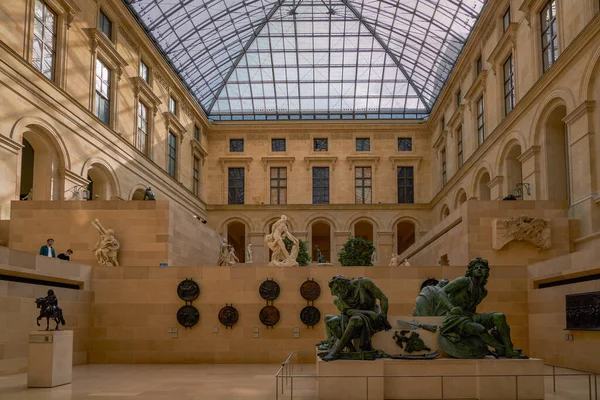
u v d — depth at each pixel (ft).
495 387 38.06
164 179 147.02
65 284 67.56
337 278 40.34
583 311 54.70
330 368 37.81
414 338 39.99
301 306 69.56
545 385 45.27
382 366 37.86
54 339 46.70
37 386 46.16
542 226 83.35
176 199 156.66
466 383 38.40
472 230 85.05
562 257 61.72
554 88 90.63
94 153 108.27
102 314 70.03
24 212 86.79
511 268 69.51
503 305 68.85
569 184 94.22
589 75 79.61
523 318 68.64
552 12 95.30
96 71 113.29
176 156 161.27
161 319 69.72
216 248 118.73
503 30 118.83
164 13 136.26
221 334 69.26
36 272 59.88
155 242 86.63
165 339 69.31
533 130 98.22
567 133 93.25
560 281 66.13
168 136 153.89
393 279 69.82
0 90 81.82
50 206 87.25
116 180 117.19
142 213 87.35
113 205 87.51
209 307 69.77
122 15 122.83
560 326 60.70
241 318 69.51
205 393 42.93
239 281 70.13
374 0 157.07
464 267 69.77
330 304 69.41
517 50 108.88
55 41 98.89
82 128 103.76
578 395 40.01
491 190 120.47
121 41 124.77
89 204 87.40
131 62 130.00
